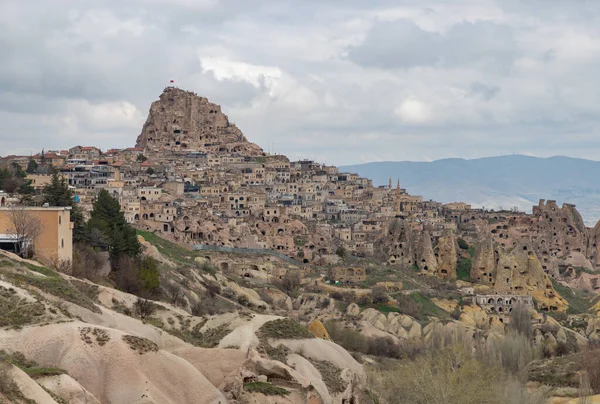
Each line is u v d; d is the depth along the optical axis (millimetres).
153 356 140250
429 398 182375
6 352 133750
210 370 153750
